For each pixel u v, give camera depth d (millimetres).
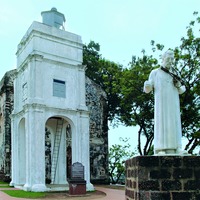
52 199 14883
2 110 27141
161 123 6176
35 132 18516
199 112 20844
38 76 19344
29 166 18266
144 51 25062
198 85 19938
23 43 21594
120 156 32375
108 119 33156
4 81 26562
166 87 6297
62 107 20125
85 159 20297
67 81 20719
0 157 26984
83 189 16797
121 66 27266
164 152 6031
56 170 21766
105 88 33406
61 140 22281
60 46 20781
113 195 16984
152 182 5398
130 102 23406
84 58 34344
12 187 20625
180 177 5406
